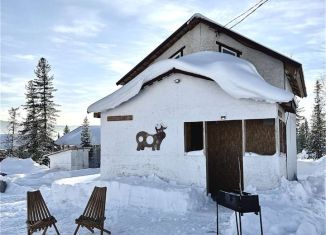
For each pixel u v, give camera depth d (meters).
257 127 11.07
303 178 16.72
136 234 8.09
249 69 12.44
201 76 11.69
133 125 12.88
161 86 12.45
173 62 11.82
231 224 7.84
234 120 11.73
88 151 31.55
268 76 14.49
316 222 7.74
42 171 29.20
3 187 18.89
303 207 9.11
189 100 11.89
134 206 10.90
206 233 7.89
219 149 12.58
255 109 10.82
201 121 11.63
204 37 15.14
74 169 29.80
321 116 47.94
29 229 7.69
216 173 12.54
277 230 7.38
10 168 31.91
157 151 12.33
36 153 44.72
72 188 12.22
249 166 10.84
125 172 12.89
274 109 10.58
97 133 44.19
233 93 10.76
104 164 13.30
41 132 46.31
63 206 11.89
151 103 12.59
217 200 6.83
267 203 9.23
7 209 12.40
